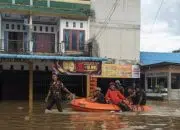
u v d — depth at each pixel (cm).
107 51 3450
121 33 3500
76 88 3341
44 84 3281
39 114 1847
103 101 2041
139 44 3547
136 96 2058
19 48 3259
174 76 3431
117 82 2158
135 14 3547
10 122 1496
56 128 1305
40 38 3344
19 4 3197
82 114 1838
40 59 3014
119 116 1756
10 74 3203
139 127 1355
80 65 3105
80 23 3334
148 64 3559
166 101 3119
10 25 3291
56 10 3228
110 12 3472
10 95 3209
